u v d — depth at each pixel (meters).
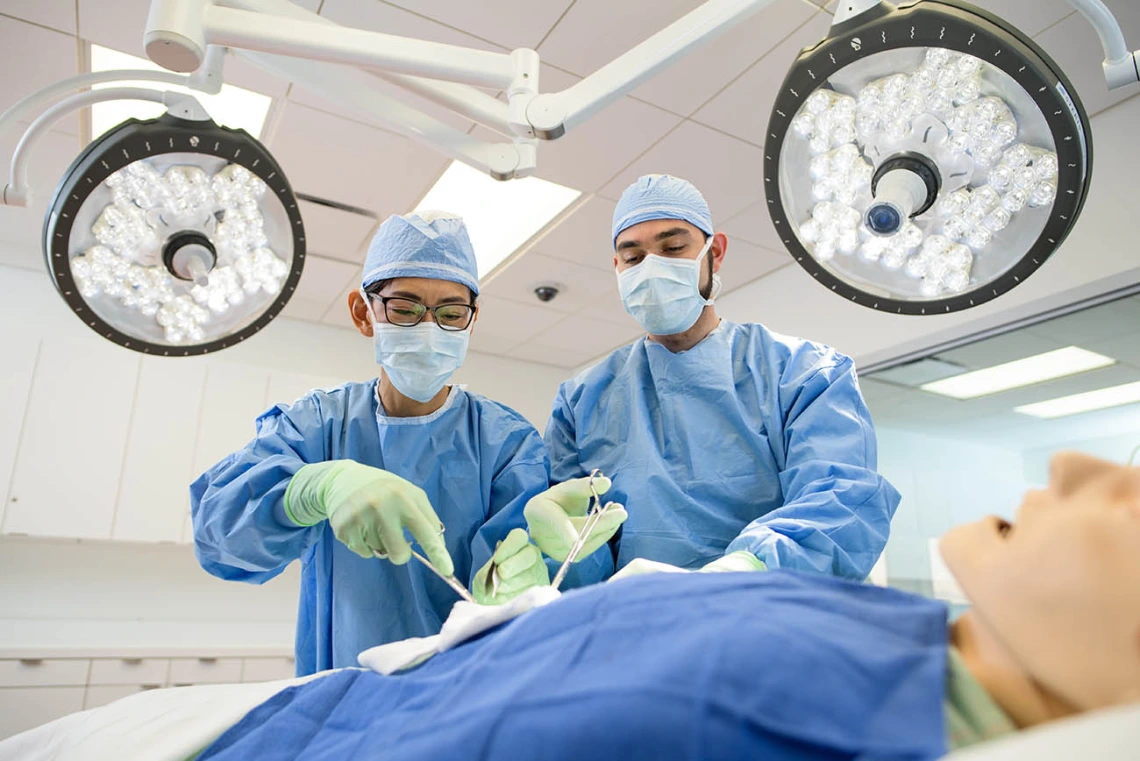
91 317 1.18
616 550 1.47
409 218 1.38
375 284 1.35
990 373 3.76
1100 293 2.69
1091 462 0.54
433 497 1.44
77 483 3.51
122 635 3.78
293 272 1.22
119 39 2.28
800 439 1.32
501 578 1.11
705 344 1.52
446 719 0.53
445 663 0.69
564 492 1.25
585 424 1.60
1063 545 0.49
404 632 1.34
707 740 0.41
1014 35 0.82
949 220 1.01
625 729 0.42
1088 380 3.85
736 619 0.49
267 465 1.21
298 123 2.70
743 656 0.45
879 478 1.23
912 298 1.10
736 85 2.52
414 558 1.35
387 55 0.93
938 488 4.49
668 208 1.44
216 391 3.89
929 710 0.42
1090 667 0.46
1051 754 0.31
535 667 0.53
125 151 1.01
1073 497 0.53
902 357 3.42
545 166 2.98
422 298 1.33
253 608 4.17
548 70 2.41
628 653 0.50
